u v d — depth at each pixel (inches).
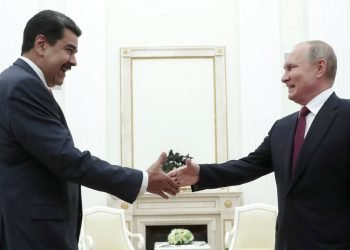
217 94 368.5
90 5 362.9
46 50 105.4
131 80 369.1
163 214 344.8
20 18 353.7
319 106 116.3
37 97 101.2
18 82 100.7
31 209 99.3
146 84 370.6
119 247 301.7
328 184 108.5
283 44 367.2
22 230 98.5
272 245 294.5
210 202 345.4
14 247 98.1
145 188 106.3
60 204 102.9
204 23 372.5
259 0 365.4
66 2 362.6
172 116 370.3
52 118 102.7
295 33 368.2
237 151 366.3
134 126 368.5
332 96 115.8
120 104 366.3
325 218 107.8
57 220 101.7
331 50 118.0
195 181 132.1
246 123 359.6
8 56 350.0
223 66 369.4
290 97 120.9
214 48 370.0
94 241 301.4
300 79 117.5
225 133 366.0
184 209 344.8
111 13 370.6
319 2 361.1
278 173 118.2
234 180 132.5
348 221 107.5
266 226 296.8
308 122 117.0
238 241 295.7
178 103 370.6
